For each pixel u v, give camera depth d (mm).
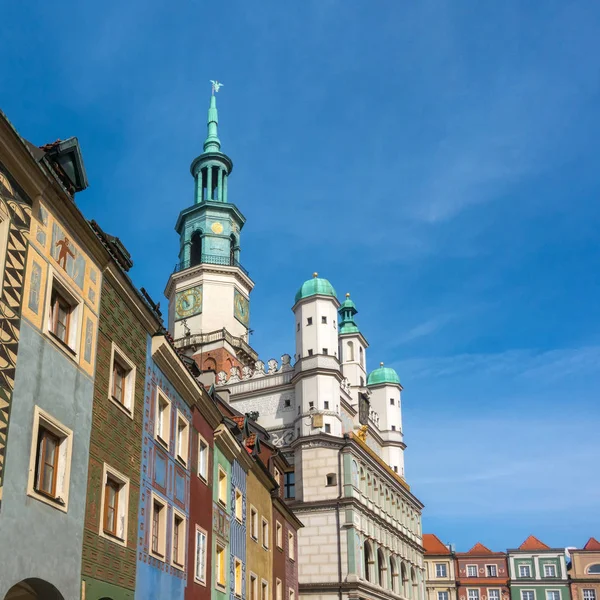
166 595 25906
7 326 17094
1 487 16312
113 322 23188
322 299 72688
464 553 118000
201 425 31703
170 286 88062
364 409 83375
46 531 18016
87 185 23297
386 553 69125
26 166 18062
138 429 24578
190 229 89688
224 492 34812
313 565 61500
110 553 21609
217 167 93500
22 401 17406
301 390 69312
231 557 34844
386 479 72812
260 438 50562
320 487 63719
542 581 112750
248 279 87500
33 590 18469
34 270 18484
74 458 19750
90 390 21109
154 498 25500
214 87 99000
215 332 80500
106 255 22406
